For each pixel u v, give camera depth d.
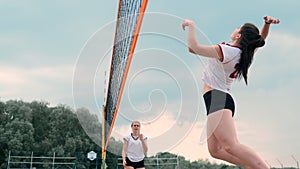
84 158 31.17
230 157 3.05
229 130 2.79
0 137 33.94
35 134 36.09
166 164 16.28
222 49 2.87
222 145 2.83
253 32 2.98
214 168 15.59
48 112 37.50
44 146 34.50
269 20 3.31
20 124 35.09
